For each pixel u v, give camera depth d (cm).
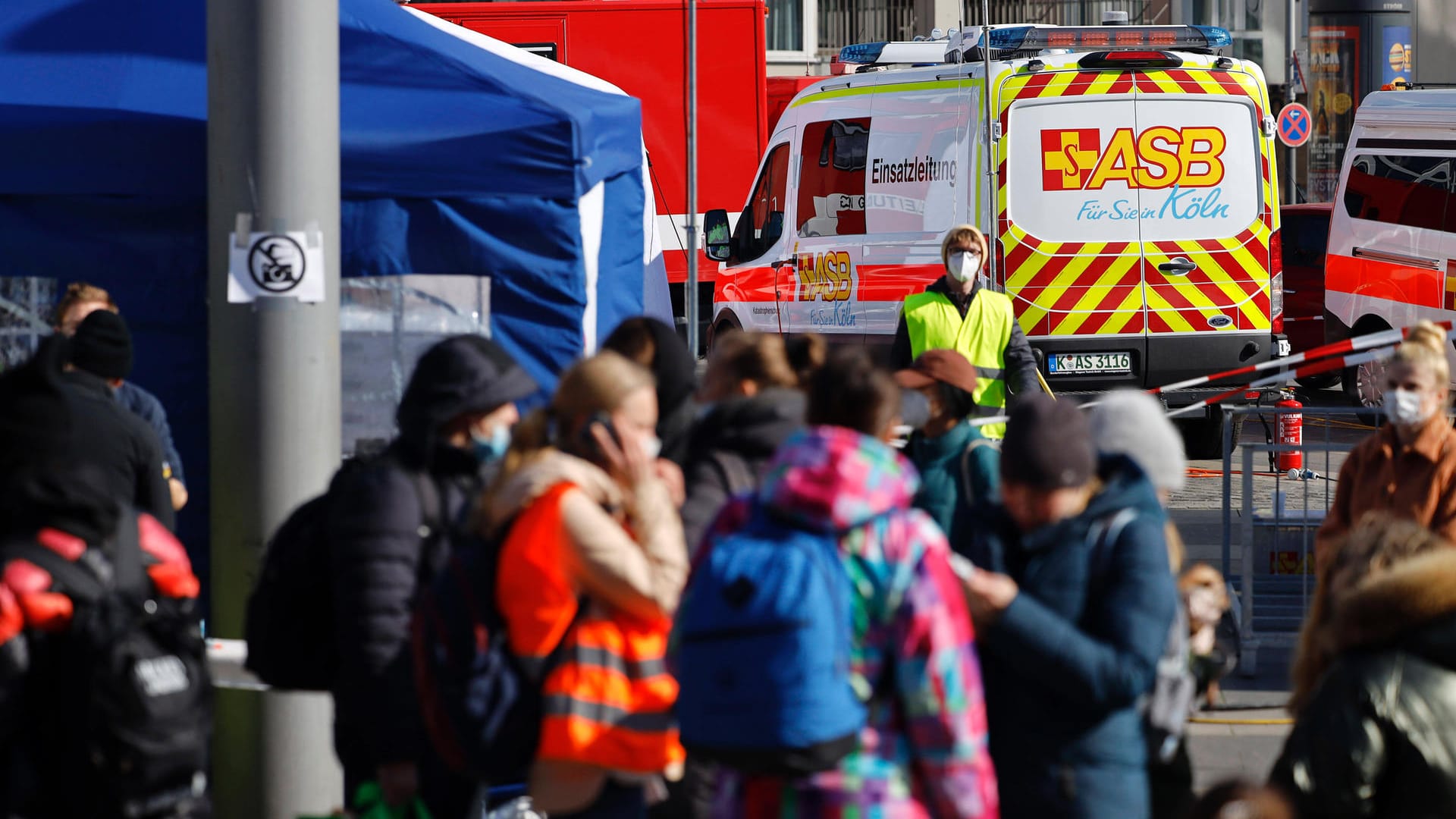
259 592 1188
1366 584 995
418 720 1103
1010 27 3653
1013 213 3572
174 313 1814
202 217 1800
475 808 1174
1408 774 961
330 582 1171
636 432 1083
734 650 904
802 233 4197
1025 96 3566
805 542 912
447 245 1805
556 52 5344
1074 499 1033
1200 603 1181
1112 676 984
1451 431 1719
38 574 1017
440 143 1794
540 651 1043
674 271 5428
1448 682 970
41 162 1752
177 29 1955
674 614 1046
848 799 905
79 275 1792
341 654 1113
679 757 1120
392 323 1809
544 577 1035
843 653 900
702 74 5362
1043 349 3597
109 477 1448
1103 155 3597
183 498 1753
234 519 1373
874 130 3912
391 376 1809
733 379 1316
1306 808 978
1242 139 3650
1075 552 1021
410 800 1113
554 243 1812
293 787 1383
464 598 1045
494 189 1798
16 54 1881
